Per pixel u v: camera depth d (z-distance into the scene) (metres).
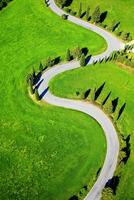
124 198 63.94
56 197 64.31
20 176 67.75
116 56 92.44
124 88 85.56
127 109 80.38
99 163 69.56
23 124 77.44
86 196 63.94
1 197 64.56
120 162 68.81
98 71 90.38
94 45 99.44
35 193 65.06
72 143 73.56
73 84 86.88
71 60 94.19
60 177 67.38
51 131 76.00
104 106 80.88
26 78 88.12
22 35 102.38
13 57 95.31
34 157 71.00
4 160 70.50
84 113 79.44
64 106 81.06
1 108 81.12
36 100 82.50
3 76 89.69
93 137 74.56
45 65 92.12
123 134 75.06
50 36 102.06
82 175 67.56
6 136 75.00
